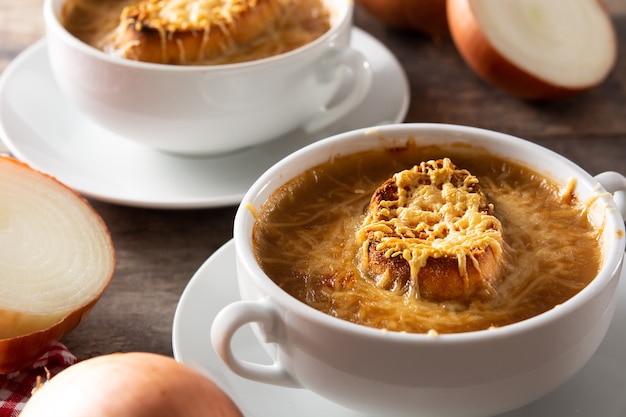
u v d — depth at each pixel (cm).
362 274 54
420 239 54
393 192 56
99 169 70
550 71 77
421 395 51
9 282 59
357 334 50
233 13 71
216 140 70
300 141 73
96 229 62
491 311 52
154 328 62
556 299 53
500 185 57
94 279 61
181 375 51
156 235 67
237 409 52
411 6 83
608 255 53
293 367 53
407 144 59
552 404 54
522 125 77
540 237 55
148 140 70
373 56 80
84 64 68
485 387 51
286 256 55
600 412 54
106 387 50
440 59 83
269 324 52
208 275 59
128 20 70
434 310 52
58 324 58
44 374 59
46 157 70
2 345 57
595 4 81
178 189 68
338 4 75
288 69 68
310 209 57
